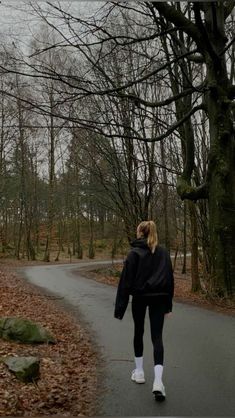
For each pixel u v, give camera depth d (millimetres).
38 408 4816
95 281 21062
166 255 5387
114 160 21297
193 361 6613
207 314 10992
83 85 15328
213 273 13359
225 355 6957
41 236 64750
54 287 17797
